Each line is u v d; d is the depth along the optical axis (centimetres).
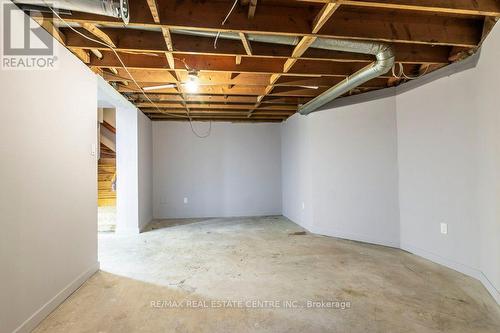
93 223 293
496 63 225
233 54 266
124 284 269
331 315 212
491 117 238
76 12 203
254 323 202
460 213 292
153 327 197
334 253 364
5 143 173
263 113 568
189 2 216
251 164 648
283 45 271
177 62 304
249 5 210
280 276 289
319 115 473
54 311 219
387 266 314
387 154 389
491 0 206
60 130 233
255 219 604
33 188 199
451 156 301
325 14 201
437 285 263
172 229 513
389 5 192
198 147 631
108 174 790
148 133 580
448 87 303
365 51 257
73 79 255
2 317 170
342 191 441
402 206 374
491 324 200
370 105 406
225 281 277
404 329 194
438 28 246
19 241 184
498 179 229
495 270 236
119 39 252
